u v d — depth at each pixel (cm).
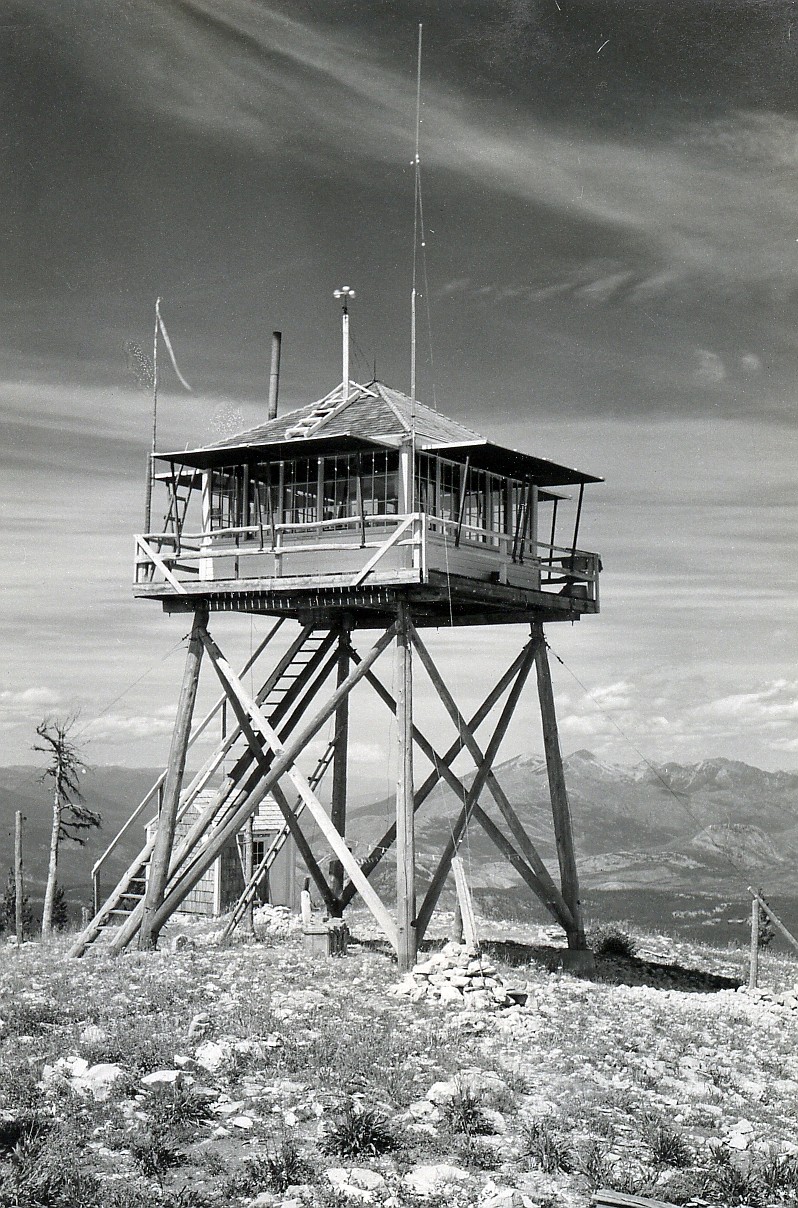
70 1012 2133
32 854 17238
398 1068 1905
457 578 2747
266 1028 2080
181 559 2973
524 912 6581
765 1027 2555
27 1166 1416
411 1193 1446
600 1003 2597
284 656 3206
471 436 3097
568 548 3228
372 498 2812
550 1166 1566
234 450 2828
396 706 2742
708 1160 1631
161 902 2928
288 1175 1462
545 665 3209
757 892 3097
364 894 2738
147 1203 1367
